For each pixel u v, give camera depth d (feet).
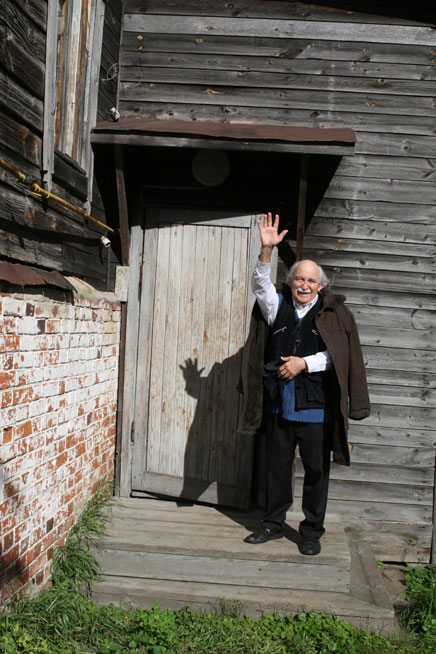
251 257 14.83
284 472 12.40
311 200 15.17
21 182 9.72
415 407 15.29
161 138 13.26
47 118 10.93
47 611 10.34
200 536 12.85
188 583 12.11
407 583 14.40
